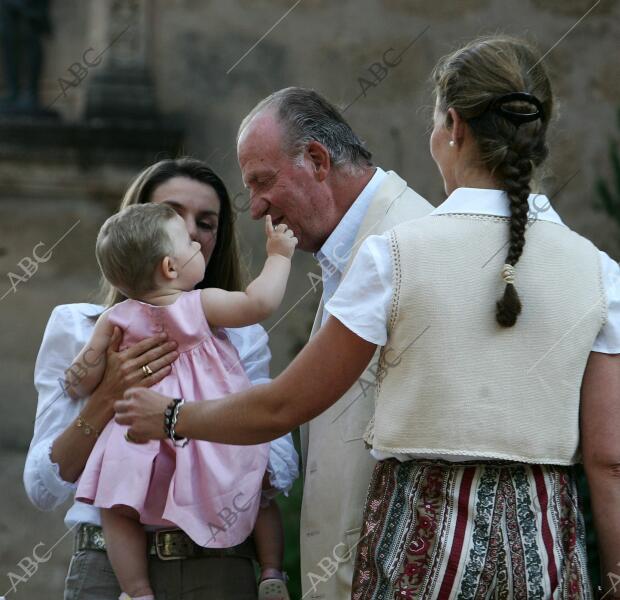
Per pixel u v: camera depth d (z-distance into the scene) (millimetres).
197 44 19828
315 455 7789
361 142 8281
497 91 6547
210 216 8688
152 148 19766
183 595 7762
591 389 6473
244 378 8047
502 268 6305
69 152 19688
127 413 6863
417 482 6367
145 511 7688
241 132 8258
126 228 7945
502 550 6191
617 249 19281
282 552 8234
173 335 7902
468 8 19719
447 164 6809
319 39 19719
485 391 6211
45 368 8414
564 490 6418
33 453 8148
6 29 20078
